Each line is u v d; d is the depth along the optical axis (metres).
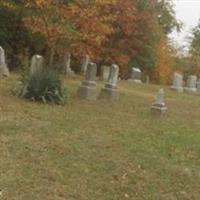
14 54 30.70
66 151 11.66
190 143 14.26
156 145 13.47
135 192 10.02
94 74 19.67
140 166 11.48
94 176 10.45
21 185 9.44
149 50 44.31
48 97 17.05
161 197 9.99
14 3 29.12
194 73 61.06
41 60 17.77
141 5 41.12
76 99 18.97
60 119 14.80
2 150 11.05
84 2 26.23
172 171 11.50
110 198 9.57
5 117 13.93
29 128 13.16
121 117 16.94
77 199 9.30
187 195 10.30
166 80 52.09
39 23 25.97
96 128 14.45
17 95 17.08
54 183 9.77
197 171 11.77
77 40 27.70
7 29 30.39
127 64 41.50
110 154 11.98
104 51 38.78
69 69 31.56
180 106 23.05
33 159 10.81
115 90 20.86
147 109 19.64
